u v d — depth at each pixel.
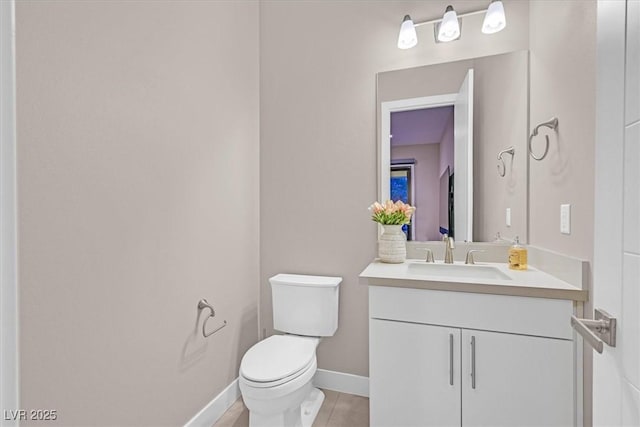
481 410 1.28
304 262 2.09
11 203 0.55
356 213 1.98
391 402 1.41
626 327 0.61
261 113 2.16
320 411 1.81
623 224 0.62
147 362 1.30
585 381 1.16
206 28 1.67
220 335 1.77
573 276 1.19
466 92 1.79
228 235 1.85
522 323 1.23
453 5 1.80
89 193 1.08
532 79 1.64
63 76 1.00
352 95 1.98
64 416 1.00
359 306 1.98
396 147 1.91
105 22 1.14
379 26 1.93
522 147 1.68
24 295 0.90
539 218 1.55
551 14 1.42
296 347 1.63
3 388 0.54
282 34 2.12
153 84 1.34
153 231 1.34
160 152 1.38
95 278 1.10
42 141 0.94
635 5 0.58
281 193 2.13
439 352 1.34
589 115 1.11
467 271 1.67
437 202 1.87
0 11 0.55
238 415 1.76
